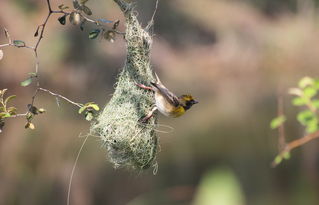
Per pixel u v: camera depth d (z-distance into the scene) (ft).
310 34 138.31
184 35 132.77
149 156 22.90
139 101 22.66
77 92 87.71
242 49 133.18
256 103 84.84
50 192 48.21
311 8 147.13
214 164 53.16
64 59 90.17
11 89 82.58
